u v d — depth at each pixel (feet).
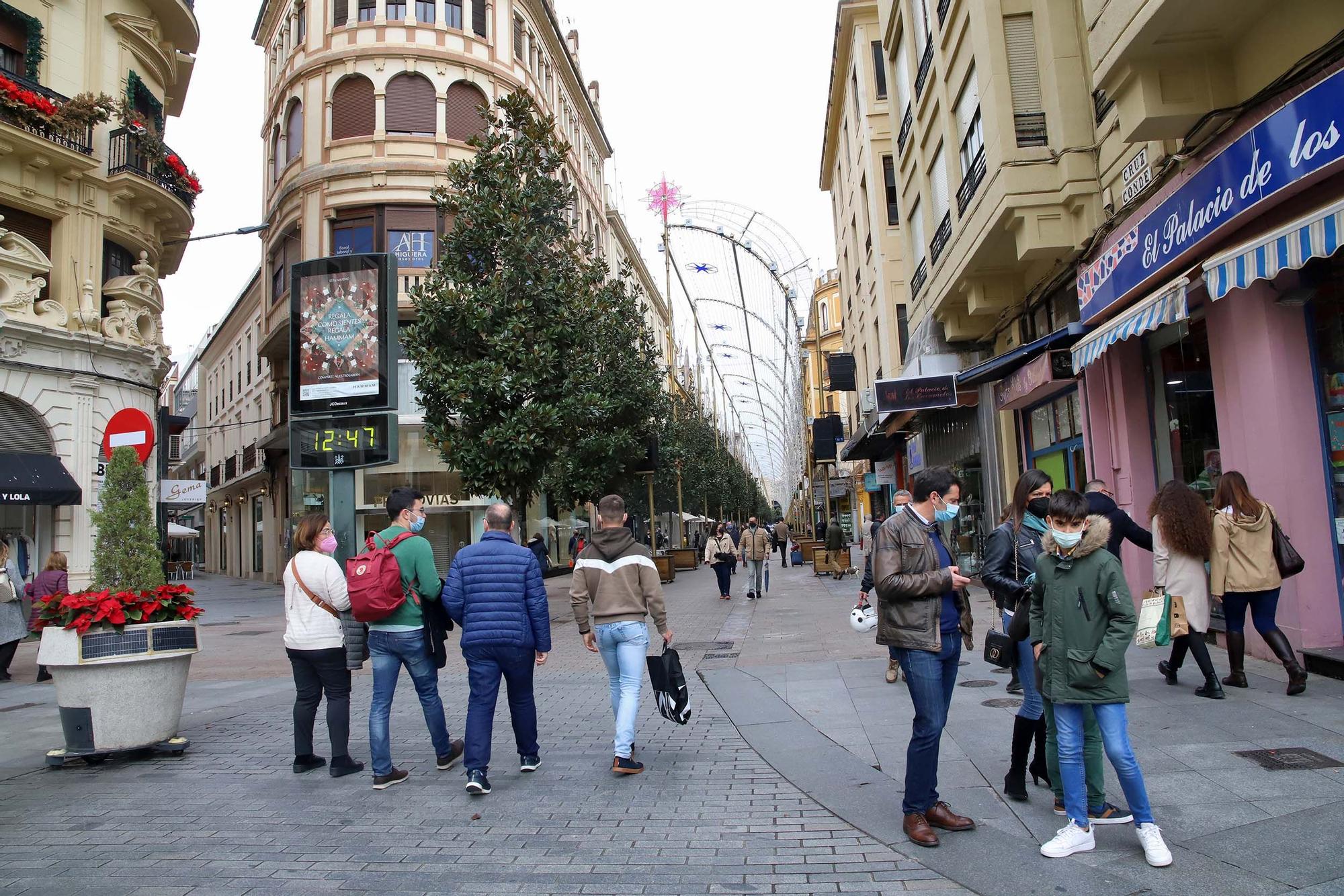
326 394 29.81
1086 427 32.83
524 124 51.93
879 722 20.88
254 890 12.47
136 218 61.00
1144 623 16.11
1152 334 29.96
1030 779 16.10
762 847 13.55
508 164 50.62
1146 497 29.96
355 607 17.17
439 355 48.75
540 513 103.50
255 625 56.80
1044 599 13.21
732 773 17.69
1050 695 12.82
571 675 30.83
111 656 19.95
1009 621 15.74
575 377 49.24
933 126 45.91
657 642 38.52
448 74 83.51
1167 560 20.63
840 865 12.69
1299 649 21.94
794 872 12.53
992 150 33.40
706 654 33.83
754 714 22.66
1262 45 22.06
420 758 19.97
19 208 53.26
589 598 18.65
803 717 21.93
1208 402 26.53
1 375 50.72
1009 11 33.24
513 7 92.68
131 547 21.59
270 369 101.14
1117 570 12.44
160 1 63.77
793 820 14.73
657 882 12.34
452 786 17.54
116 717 20.01
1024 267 38.91
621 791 16.78
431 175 81.20
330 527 19.67
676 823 14.78
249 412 119.65
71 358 54.54
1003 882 11.73
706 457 134.82
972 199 37.09
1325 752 15.76
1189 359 27.78
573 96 120.06
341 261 30.12
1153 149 26.43
